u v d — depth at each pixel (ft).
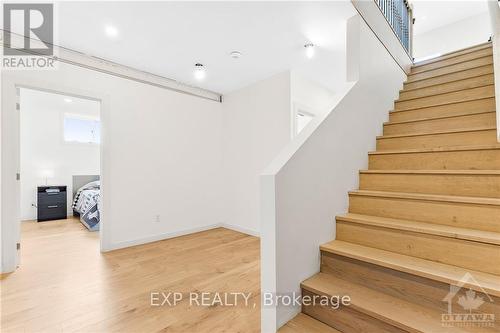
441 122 7.17
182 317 5.33
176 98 12.17
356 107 6.95
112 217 9.99
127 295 6.27
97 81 9.66
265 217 4.38
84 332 4.84
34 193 16.05
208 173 13.51
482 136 5.93
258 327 4.99
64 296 6.22
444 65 9.86
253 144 12.44
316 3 6.63
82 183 17.92
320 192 5.43
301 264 4.85
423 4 13.25
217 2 6.53
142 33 7.94
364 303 4.04
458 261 4.09
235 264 8.39
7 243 7.69
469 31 14.28
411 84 9.98
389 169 6.99
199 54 9.43
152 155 11.27
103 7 6.63
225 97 14.10
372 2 7.90
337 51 9.26
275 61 10.08
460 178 5.11
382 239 5.03
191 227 12.66
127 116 10.49
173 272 7.71
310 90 12.22
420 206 5.12
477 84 7.76
